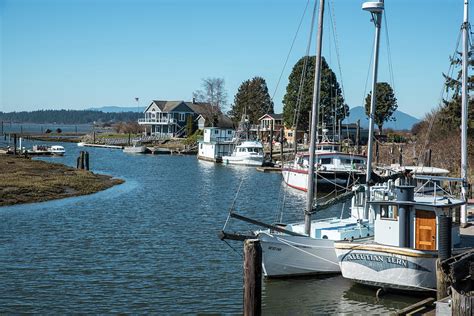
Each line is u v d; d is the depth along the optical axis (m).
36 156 104.44
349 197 27.52
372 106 27.72
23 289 23.27
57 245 31.14
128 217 40.62
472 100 55.38
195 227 37.06
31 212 41.50
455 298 14.99
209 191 57.84
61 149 109.69
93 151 127.06
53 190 52.03
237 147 96.56
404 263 21.31
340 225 27.61
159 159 106.94
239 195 54.75
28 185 52.91
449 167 54.56
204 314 20.81
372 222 27.25
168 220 39.72
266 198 52.88
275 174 79.12
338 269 25.09
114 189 57.28
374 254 21.94
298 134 110.75
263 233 23.66
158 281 24.72
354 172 53.12
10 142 154.38
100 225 37.25
